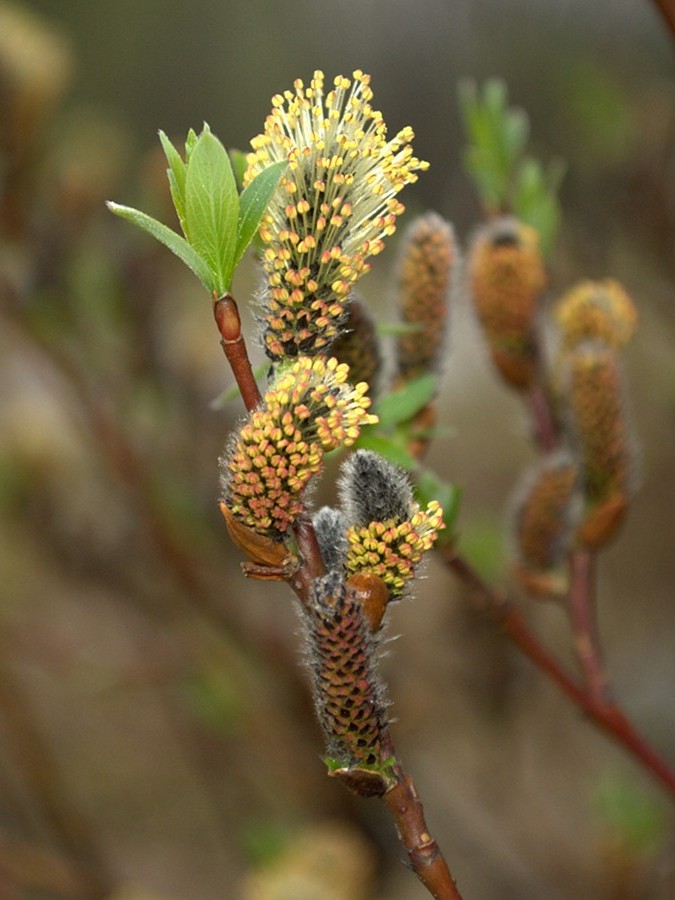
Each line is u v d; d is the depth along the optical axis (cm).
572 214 50
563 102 52
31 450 51
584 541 29
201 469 50
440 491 27
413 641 52
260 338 22
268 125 22
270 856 46
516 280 30
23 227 46
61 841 52
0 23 46
